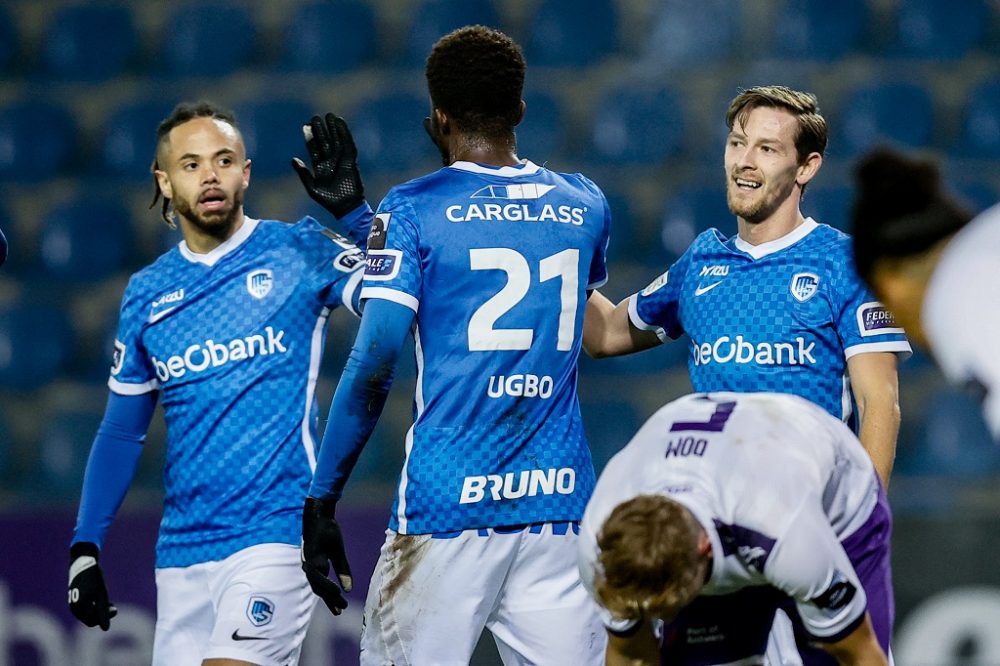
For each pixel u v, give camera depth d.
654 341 15.26
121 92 40.53
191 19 42.03
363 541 21.11
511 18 41.25
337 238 15.27
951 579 20.17
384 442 29.77
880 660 10.75
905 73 38.94
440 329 13.29
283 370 14.98
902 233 8.88
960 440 30.06
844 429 11.70
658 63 39.97
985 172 35.78
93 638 21.62
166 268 15.47
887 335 13.33
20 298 35.44
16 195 38.16
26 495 30.89
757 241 14.08
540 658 13.45
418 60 40.72
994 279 8.40
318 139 15.20
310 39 41.41
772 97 13.84
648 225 35.56
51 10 42.53
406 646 13.38
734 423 10.92
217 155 15.20
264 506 14.75
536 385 13.30
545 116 38.22
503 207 13.41
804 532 10.18
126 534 21.67
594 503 10.77
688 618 11.93
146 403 15.73
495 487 13.16
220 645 14.39
